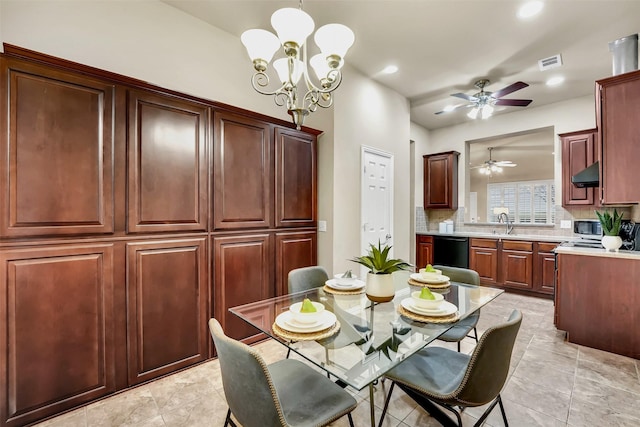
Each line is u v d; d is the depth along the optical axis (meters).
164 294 2.12
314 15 2.51
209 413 1.77
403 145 4.25
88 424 1.67
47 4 1.90
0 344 1.56
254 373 0.99
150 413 1.77
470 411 1.77
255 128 2.68
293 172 3.00
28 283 1.63
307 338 1.31
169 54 2.39
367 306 1.78
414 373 1.45
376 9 2.44
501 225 4.89
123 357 1.95
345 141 3.36
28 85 1.62
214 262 2.39
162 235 2.11
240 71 2.82
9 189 1.57
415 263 5.33
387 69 3.46
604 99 2.59
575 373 2.18
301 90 3.29
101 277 1.86
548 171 7.40
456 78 3.67
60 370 1.73
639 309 2.40
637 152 2.45
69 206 1.75
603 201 2.60
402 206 4.25
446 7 2.41
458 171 5.37
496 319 3.31
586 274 2.64
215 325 1.21
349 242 3.40
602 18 2.51
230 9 2.45
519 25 2.63
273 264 2.80
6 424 1.57
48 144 1.68
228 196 2.48
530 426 1.64
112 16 2.13
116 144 1.91
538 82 3.72
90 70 1.80
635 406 1.80
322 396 1.29
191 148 2.26
